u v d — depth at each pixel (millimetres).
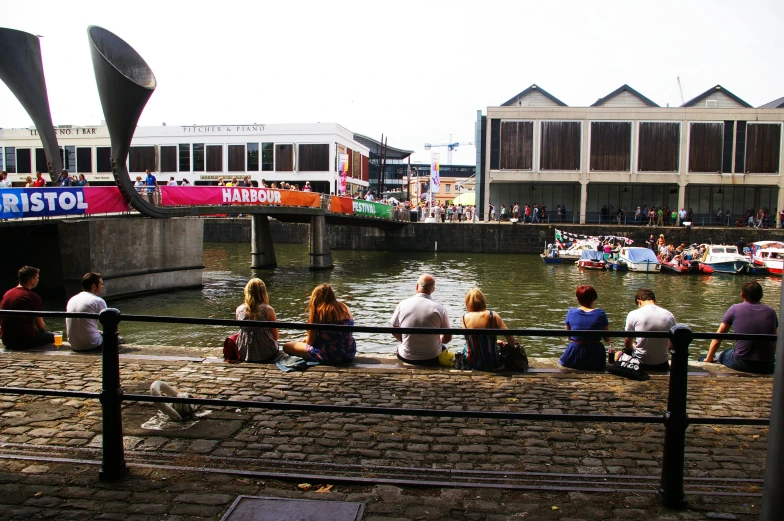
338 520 3674
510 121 52781
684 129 51656
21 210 17625
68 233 19766
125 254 21734
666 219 51938
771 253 35875
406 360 7910
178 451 4945
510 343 7746
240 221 55812
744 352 7922
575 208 55656
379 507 3873
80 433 5320
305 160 63688
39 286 23047
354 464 4738
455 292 25812
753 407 6457
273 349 7938
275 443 5172
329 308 7812
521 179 52844
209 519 3660
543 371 7742
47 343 9039
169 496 3977
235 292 24234
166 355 8320
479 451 5086
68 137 64500
